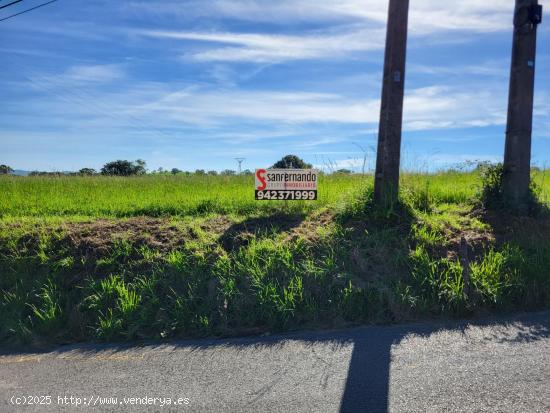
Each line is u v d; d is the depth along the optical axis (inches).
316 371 172.4
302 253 257.9
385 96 306.3
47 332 225.5
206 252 262.1
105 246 273.9
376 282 236.7
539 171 478.9
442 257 257.1
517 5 321.4
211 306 227.6
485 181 330.6
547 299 242.5
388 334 204.7
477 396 151.7
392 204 296.7
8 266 268.5
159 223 315.3
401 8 303.0
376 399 151.6
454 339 197.6
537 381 160.4
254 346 197.9
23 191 461.7
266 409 148.4
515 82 321.1
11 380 177.6
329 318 221.9
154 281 241.1
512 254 260.8
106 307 234.1
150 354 196.1
